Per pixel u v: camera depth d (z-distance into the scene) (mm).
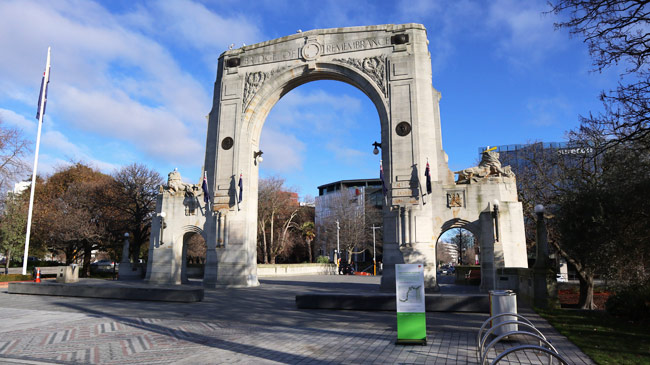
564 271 38469
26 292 23172
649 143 12461
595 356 8977
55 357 9242
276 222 67062
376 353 9508
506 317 10609
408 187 28219
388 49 30906
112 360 9000
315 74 33281
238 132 33531
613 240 13227
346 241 65375
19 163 36156
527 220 31047
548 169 25375
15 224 43438
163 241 33281
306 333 12031
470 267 39844
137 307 17969
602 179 14711
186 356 9312
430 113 29656
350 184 96938
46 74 33188
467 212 27172
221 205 32406
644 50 12078
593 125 14461
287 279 42031
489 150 27828
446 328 12633
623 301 14094
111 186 45812
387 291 27000
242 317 15195
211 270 31594
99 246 47438
